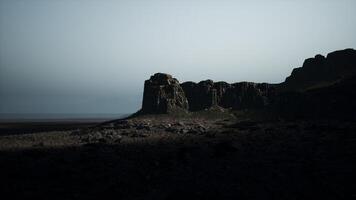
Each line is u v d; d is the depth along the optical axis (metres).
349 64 154.00
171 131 100.31
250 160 52.78
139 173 46.78
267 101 152.25
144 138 86.19
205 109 148.12
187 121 125.69
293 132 82.44
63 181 43.50
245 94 158.00
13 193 38.59
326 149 57.56
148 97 152.38
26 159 58.06
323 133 76.06
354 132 73.25
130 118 145.00
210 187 39.56
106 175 45.81
